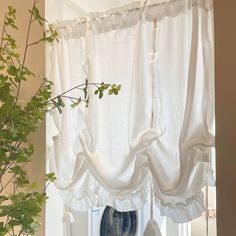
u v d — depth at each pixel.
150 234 1.24
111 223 1.53
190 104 1.12
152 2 1.26
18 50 1.54
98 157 1.35
